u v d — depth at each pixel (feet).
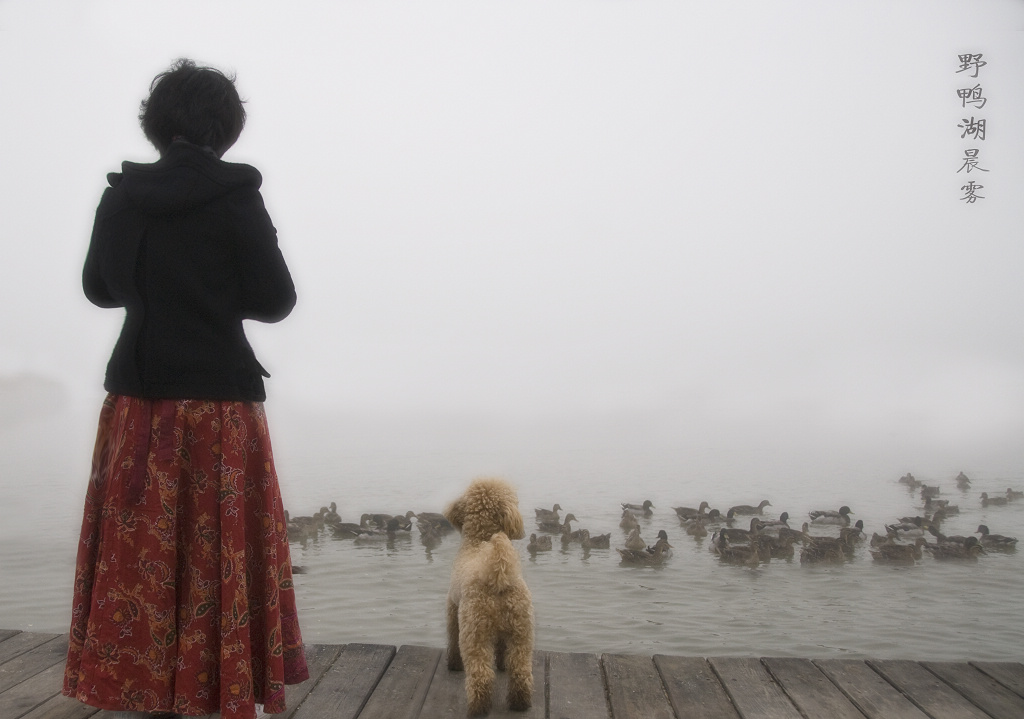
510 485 15.15
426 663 15.06
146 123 10.55
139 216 10.05
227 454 10.11
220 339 10.27
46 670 14.35
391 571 46.19
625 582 45.55
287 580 11.02
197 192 9.91
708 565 49.96
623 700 13.46
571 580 46.14
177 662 9.95
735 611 39.34
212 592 10.05
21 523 52.95
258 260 10.30
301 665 11.07
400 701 13.37
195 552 10.02
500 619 13.01
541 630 36.35
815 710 13.12
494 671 14.08
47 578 40.11
